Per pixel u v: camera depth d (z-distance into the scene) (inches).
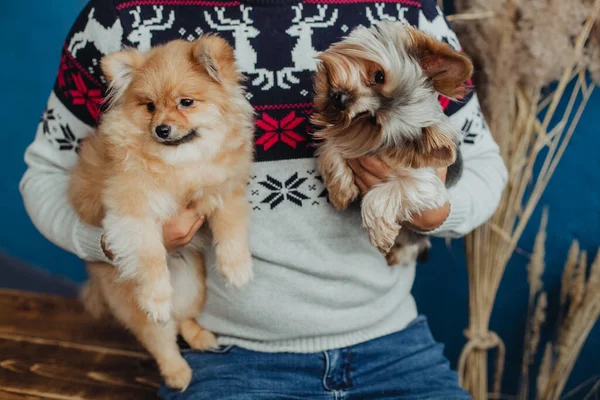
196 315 67.4
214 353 64.9
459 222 65.0
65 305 95.5
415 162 56.5
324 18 60.7
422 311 102.2
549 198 92.4
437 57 57.5
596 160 89.2
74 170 63.4
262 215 61.0
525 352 96.0
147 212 57.4
